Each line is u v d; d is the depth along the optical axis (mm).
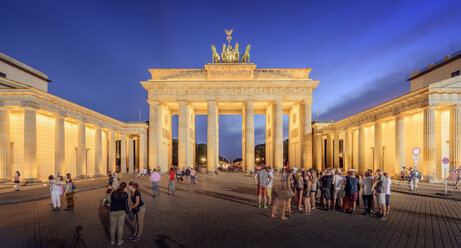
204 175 57719
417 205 19094
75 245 10742
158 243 10883
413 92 35781
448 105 33938
